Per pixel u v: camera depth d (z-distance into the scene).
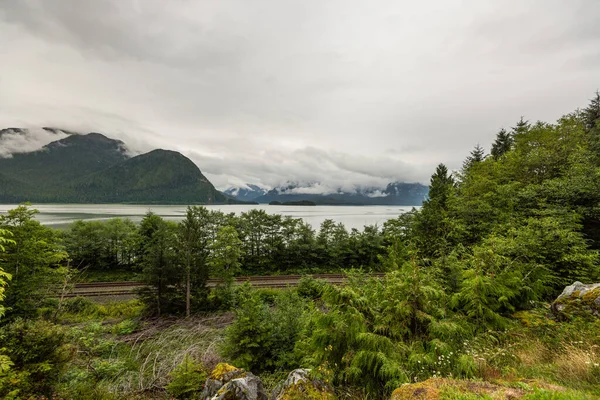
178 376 8.55
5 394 5.96
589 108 29.78
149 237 32.59
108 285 22.61
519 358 5.40
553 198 16.08
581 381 4.41
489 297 7.79
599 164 16.56
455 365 4.84
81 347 12.11
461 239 18.86
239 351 10.31
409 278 6.38
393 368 4.70
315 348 6.19
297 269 33.59
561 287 11.32
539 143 22.77
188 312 17.77
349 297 6.03
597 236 14.85
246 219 36.06
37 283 15.59
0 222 14.55
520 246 11.88
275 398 5.71
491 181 20.25
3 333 6.96
